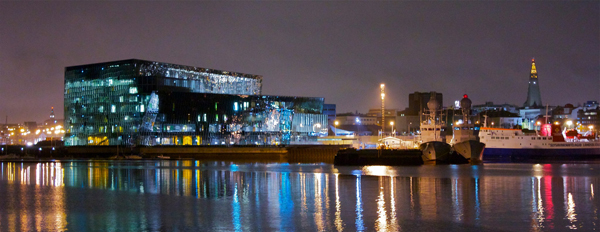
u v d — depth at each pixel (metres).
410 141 170.00
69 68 199.38
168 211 62.62
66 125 199.75
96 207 65.81
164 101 178.00
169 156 171.12
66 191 80.88
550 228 53.03
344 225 54.53
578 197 71.94
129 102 180.75
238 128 192.62
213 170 120.56
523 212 60.94
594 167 125.50
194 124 183.50
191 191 79.88
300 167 130.12
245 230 52.78
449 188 81.62
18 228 54.53
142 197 73.88
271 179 97.00
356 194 75.19
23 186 87.75
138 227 54.53
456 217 58.22
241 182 91.81
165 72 190.88
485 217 58.22
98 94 189.62
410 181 91.81
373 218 57.81
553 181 91.56
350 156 138.50
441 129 160.62
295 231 52.12
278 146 176.50
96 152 183.12
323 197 72.56
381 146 150.12
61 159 167.12
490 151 172.38
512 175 103.12
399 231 51.94
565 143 170.62
